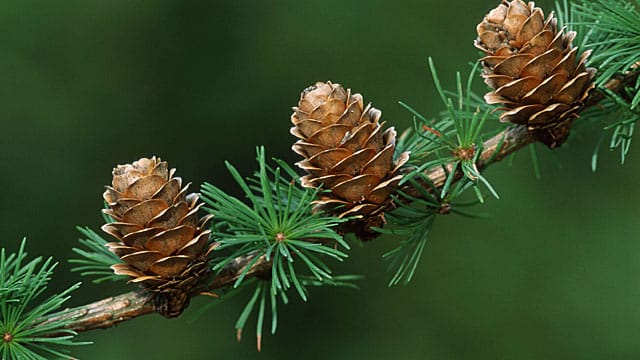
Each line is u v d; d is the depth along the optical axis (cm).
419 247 56
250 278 56
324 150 54
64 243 117
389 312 116
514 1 55
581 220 112
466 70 117
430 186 56
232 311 116
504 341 111
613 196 112
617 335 109
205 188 55
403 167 55
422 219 56
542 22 54
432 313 114
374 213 55
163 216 53
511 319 112
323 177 54
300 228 55
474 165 55
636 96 54
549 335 111
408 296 115
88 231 56
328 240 55
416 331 114
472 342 112
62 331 55
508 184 113
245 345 115
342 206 54
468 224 114
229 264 55
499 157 56
